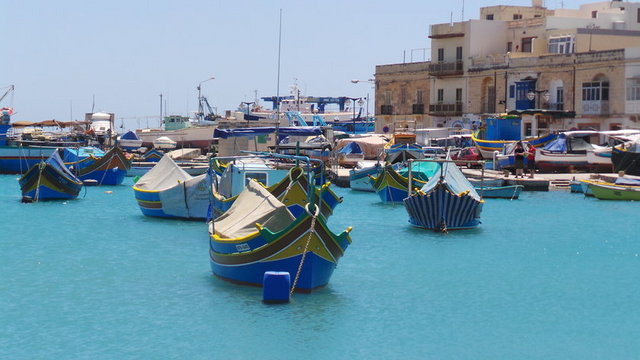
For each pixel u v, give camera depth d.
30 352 21.02
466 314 24.58
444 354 21.16
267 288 24.59
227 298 25.23
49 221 42.59
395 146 75.00
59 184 52.28
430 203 38.41
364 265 30.94
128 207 48.75
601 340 22.38
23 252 33.59
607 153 64.44
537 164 64.94
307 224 24.53
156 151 83.00
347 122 126.75
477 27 93.25
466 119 92.62
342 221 42.19
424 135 86.19
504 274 29.83
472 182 54.66
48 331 22.66
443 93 96.38
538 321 24.02
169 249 33.84
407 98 101.12
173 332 22.44
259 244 24.97
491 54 90.19
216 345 21.47
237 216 28.06
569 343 22.11
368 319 23.75
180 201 41.81
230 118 111.19
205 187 41.22
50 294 26.42
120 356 20.72
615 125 78.12
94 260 31.73
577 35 86.88
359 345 21.64
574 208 47.97
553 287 27.98
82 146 76.81
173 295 25.91
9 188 61.25
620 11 94.19
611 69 78.00
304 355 20.92
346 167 76.25
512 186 52.56
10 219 43.47
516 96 86.69
